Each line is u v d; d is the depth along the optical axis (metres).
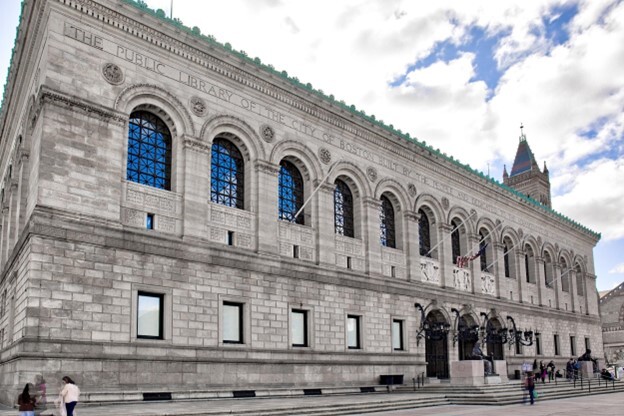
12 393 24.20
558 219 65.88
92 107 27.77
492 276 54.00
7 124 39.62
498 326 53.50
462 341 49.06
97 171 27.55
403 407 29.22
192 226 30.62
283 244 35.59
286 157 37.44
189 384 28.83
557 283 64.69
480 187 53.69
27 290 24.61
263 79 35.50
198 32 32.22
